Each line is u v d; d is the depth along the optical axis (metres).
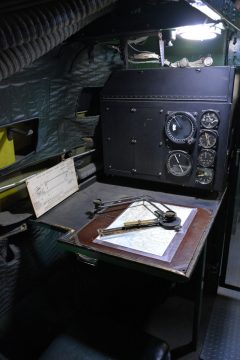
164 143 1.67
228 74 1.51
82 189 1.87
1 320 1.55
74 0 1.02
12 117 1.37
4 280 1.49
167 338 1.86
